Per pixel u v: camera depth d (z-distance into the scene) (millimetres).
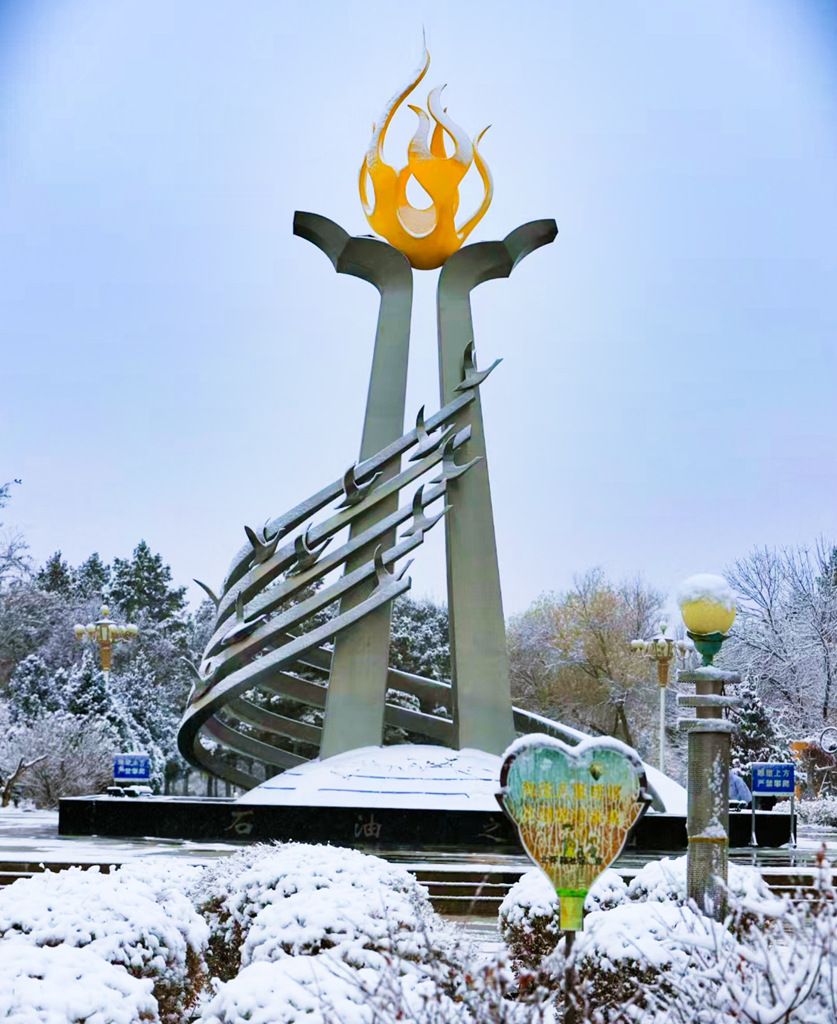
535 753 5988
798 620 49562
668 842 21781
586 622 61406
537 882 8305
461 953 6770
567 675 61531
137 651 66562
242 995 5609
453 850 21078
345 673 24672
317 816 21516
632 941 6430
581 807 5941
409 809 21469
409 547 25000
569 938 5871
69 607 66625
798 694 48594
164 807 22062
